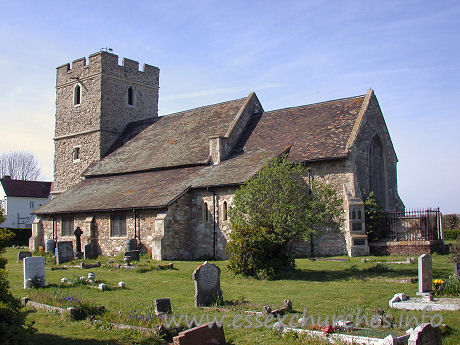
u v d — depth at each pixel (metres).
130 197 31.06
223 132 33.94
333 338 9.95
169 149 36.25
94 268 24.08
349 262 22.88
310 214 19.59
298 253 27.81
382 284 16.91
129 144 41.22
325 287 16.58
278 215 19.67
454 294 14.28
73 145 44.69
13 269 23.94
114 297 15.48
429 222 25.70
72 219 34.06
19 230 49.84
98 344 10.26
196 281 13.77
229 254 27.12
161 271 22.06
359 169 28.05
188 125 38.44
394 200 31.64
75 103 45.06
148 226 28.98
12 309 9.20
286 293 15.59
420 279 14.62
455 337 10.12
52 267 24.27
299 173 21.38
